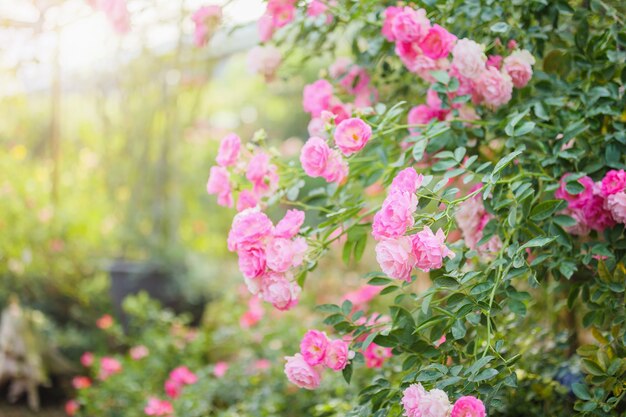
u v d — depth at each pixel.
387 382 1.60
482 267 1.68
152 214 3.73
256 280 1.59
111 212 4.09
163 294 3.46
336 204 1.75
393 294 2.88
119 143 4.03
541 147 1.64
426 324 1.51
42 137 4.68
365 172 1.80
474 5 1.71
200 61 3.67
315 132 1.83
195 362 2.95
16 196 3.92
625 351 1.58
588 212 1.61
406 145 1.78
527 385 1.83
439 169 1.57
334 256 3.96
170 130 3.73
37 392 3.58
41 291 4.06
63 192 4.35
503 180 1.53
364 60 1.89
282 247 1.55
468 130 1.71
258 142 1.79
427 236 1.43
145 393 2.83
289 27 1.95
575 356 1.92
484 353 1.45
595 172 1.64
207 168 4.96
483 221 1.66
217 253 4.70
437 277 1.49
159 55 3.45
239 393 2.50
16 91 3.15
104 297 3.94
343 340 1.63
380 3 1.85
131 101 3.79
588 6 1.73
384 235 1.44
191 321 3.54
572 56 1.72
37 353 3.48
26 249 3.79
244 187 1.78
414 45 1.69
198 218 4.82
